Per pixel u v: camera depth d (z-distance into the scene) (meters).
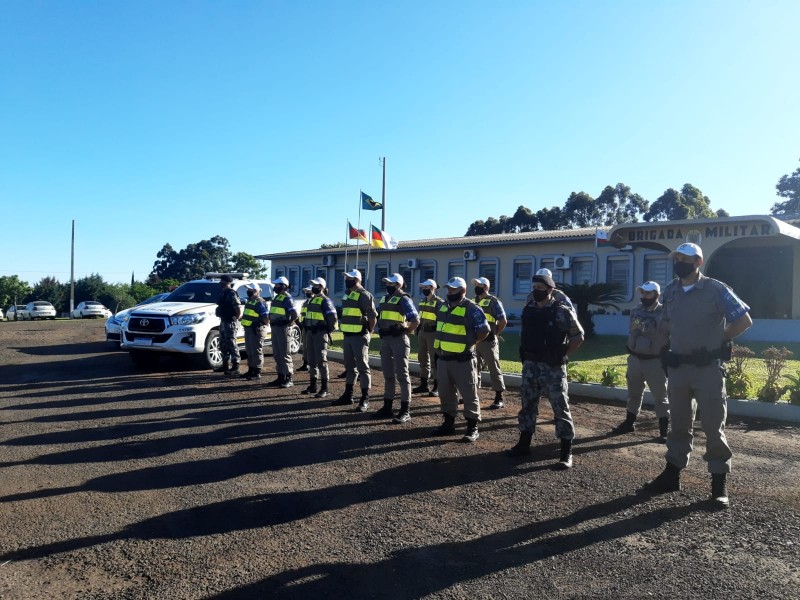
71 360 14.39
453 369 7.18
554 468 6.07
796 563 4.06
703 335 5.13
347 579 3.98
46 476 6.03
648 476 5.82
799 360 13.59
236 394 10.15
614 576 3.94
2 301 63.91
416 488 5.59
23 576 4.11
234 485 5.73
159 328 12.64
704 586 3.79
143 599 3.80
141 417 8.47
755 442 6.93
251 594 3.83
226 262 91.44
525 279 26.06
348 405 9.27
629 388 7.46
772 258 21.61
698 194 52.56
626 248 22.81
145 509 5.18
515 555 4.25
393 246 24.77
